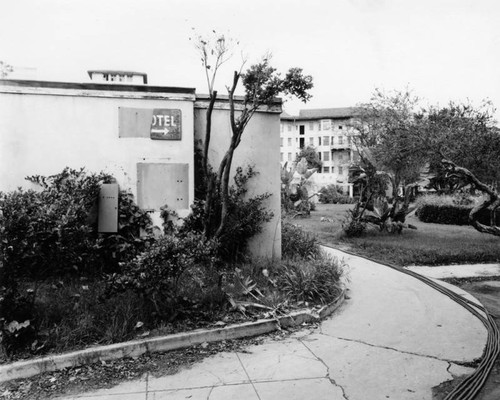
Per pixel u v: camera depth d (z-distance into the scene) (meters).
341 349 4.83
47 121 7.21
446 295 7.42
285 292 6.35
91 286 5.97
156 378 4.02
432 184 25.58
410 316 6.16
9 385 3.84
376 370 4.28
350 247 13.16
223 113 8.34
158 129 7.57
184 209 7.66
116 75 21.53
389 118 16.23
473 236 15.16
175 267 4.96
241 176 8.38
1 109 7.08
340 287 7.34
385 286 8.09
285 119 80.62
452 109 13.72
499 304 7.06
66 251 5.66
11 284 4.46
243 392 3.77
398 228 15.73
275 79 7.11
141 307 5.06
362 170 15.95
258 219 8.21
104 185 7.20
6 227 4.45
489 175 14.33
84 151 7.33
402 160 14.83
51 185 6.95
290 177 20.66
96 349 4.29
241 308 5.48
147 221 7.48
